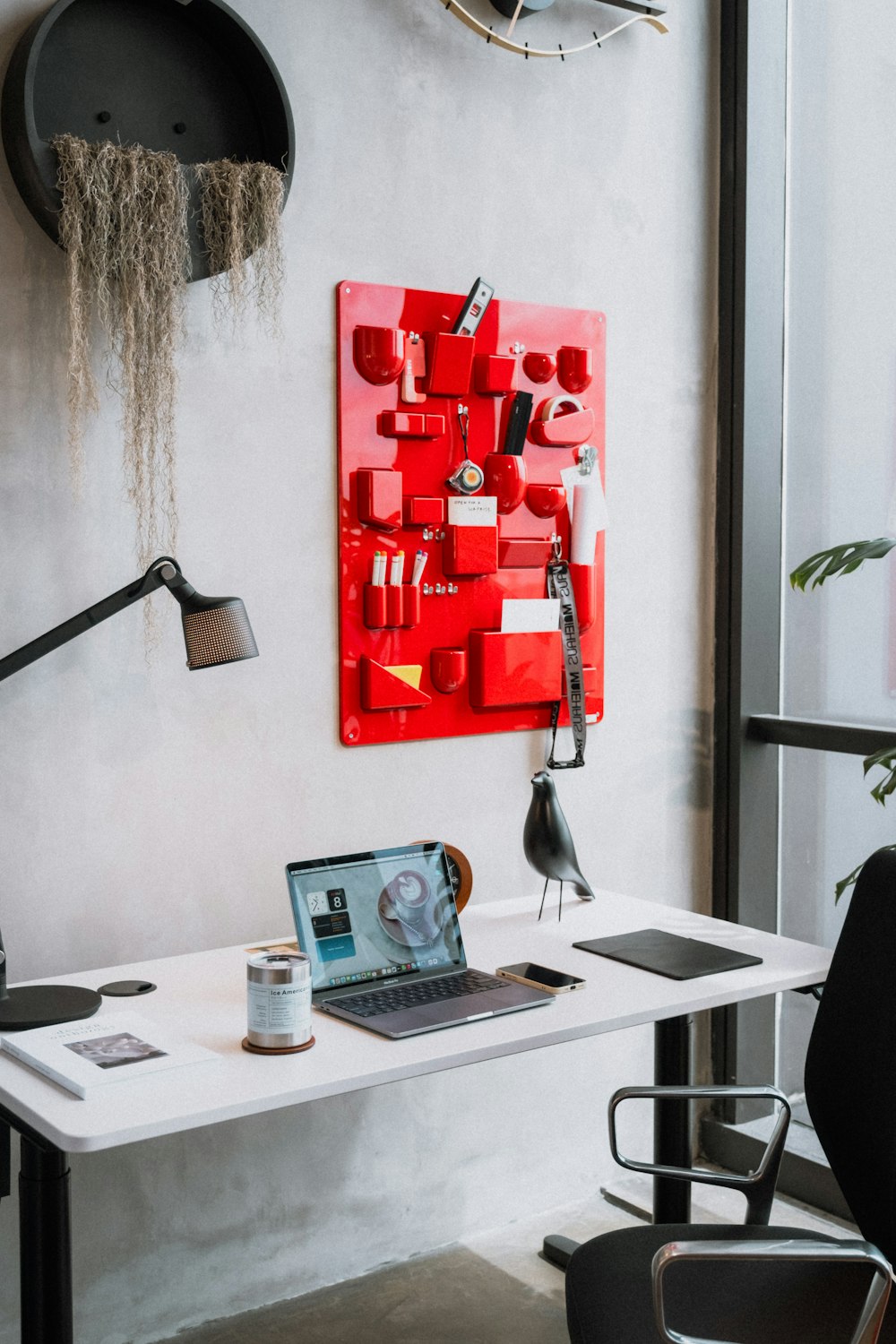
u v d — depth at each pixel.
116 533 2.23
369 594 2.50
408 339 2.53
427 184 2.57
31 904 2.18
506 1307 2.44
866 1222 1.62
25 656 1.97
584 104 2.80
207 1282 2.40
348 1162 2.56
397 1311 2.43
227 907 2.39
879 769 2.82
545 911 2.49
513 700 2.69
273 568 2.41
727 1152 3.02
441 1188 2.69
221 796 2.37
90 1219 2.26
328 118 2.43
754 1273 1.65
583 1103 2.91
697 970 2.06
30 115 1.96
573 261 2.80
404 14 2.52
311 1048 1.71
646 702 2.99
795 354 3.02
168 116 2.18
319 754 2.49
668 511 3.00
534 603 2.72
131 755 2.26
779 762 3.08
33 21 2.07
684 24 2.94
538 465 2.76
